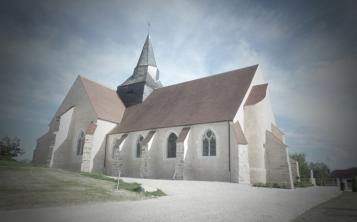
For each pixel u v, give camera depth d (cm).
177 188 1652
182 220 777
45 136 3512
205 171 2408
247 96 2670
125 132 3123
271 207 1034
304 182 2897
